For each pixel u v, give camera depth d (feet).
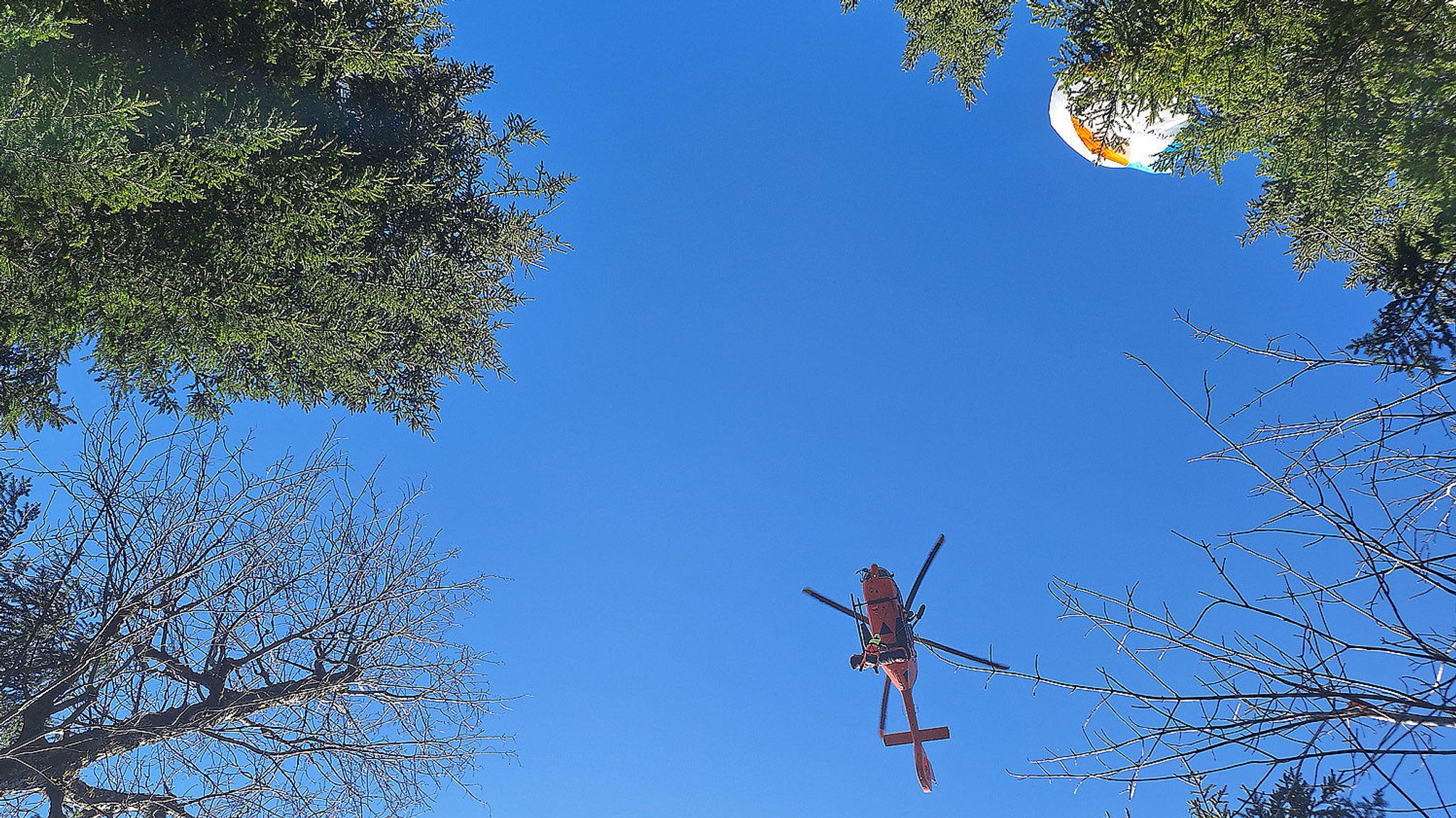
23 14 19.36
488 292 35.12
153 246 24.91
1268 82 22.26
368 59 28.09
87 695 24.85
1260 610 14.23
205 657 26.89
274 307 26.61
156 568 25.96
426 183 29.76
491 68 33.91
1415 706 12.19
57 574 25.70
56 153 19.56
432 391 33.32
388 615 27.66
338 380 30.60
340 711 27.61
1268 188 25.88
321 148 26.45
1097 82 24.72
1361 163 21.50
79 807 25.41
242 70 25.81
